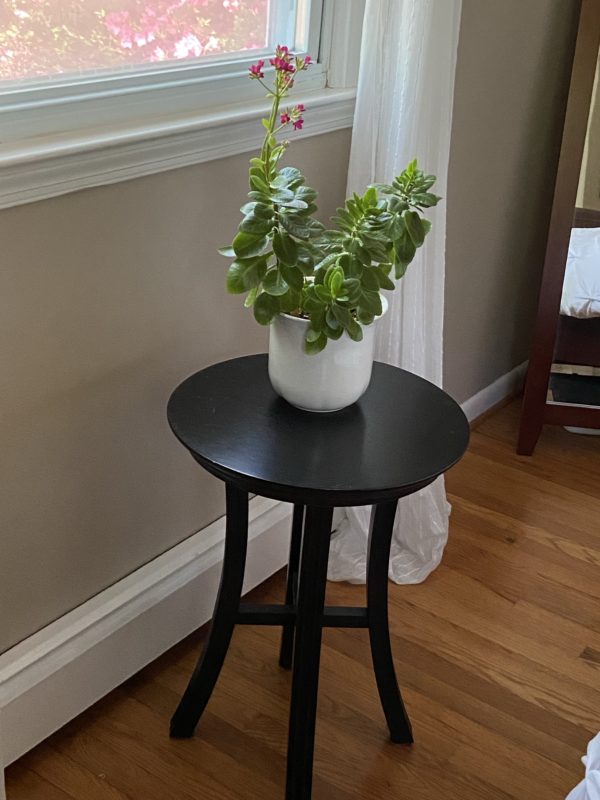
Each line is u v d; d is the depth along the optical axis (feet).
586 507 8.11
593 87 7.79
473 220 8.08
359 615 5.23
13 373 4.65
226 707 5.85
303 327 4.51
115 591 5.71
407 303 6.39
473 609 6.82
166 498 5.91
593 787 4.01
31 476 4.96
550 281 8.27
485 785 5.47
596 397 8.67
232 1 5.30
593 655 6.49
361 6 5.85
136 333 5.22
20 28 4.33
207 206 5.32
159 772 5.40
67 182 4.44
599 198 8.11
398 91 5.88
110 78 4.73
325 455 4.47
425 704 5.97
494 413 9.50
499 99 7.75
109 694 5.87
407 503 6.95
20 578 5.14
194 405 4.79
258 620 5.22
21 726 5.27
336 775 5.46
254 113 5.24
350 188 6.17
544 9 7.88
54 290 4.66
